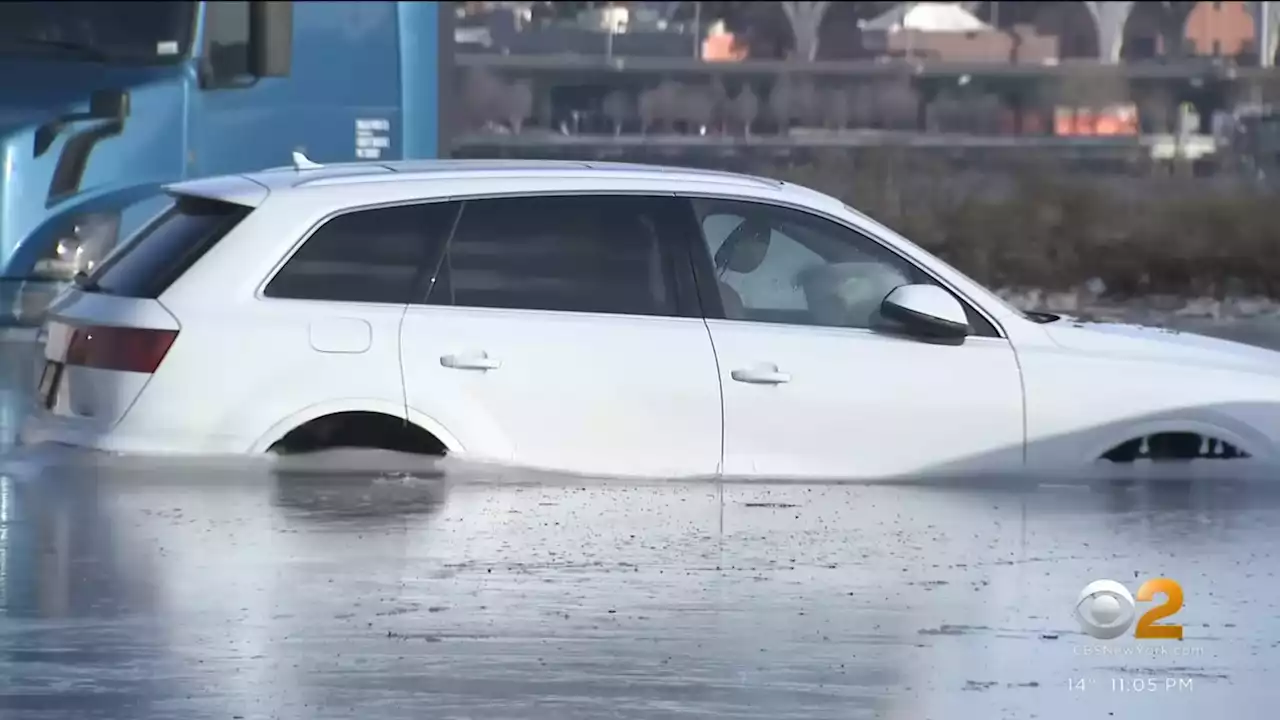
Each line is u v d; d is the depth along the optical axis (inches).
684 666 811.4
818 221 1138.0
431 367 1078.4
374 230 1091.3
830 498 1110.4
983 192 2642.7
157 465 1081.4
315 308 1077.1
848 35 5216.5
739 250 1126.4
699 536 1048.2
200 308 1069.8
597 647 837.2
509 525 1064.8
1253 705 768.9
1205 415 1144.2
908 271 1140.5
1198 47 5733.3
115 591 922.1
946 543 1038.4
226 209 1101.7
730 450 1103.0
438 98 2100.1
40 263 1688.0
